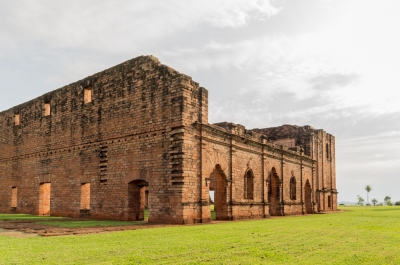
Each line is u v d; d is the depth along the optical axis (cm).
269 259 1231
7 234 1822
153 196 2681
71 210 3394
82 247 1386
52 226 2231
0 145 4628
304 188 5028
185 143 2588
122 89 3064
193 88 2734
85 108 3406
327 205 5728
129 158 2908
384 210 5725
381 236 1906
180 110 2608
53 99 3841
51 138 3781
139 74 2942
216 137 2955
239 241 1612
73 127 3512
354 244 1602
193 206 2602
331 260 1232
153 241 1568
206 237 1730
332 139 6272
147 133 2803
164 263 1136
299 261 1207
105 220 2881
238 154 3294
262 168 3719
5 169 4466
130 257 1209
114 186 2997
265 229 2169
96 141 3228
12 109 4509
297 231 2086
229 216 3052
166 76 2741
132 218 2880
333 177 6144
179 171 2553
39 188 3862
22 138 4241
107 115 3162
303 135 5316
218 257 1240
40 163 3888
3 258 1164
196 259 1200
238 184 3250
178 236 1755
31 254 1239
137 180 2858
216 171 3075
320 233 2003
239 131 3334
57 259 1163
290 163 4444
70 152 3503
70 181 3456
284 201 4134
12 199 4288
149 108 2822
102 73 3288
